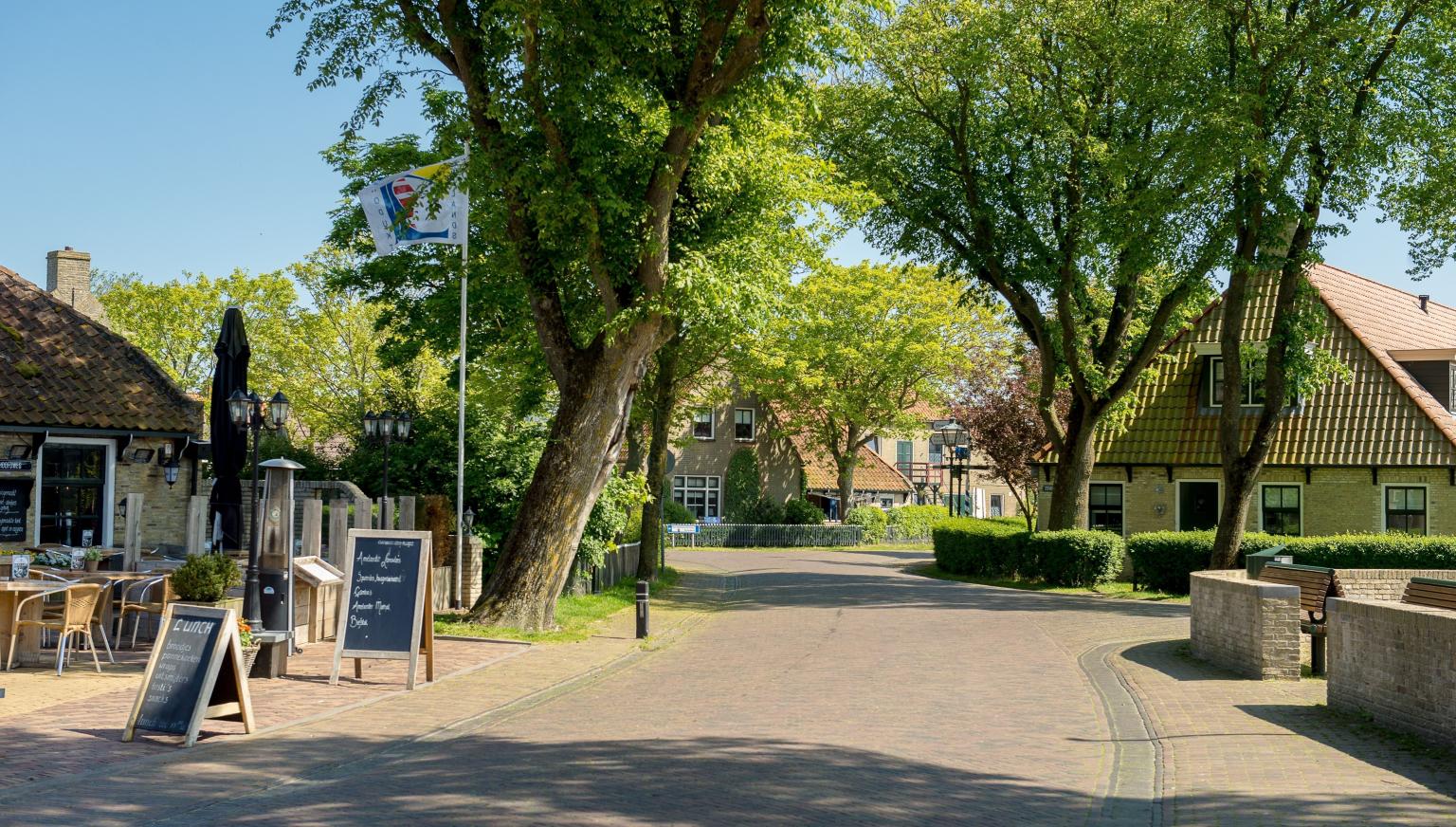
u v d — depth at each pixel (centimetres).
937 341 5369
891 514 6053
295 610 1528
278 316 4725
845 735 988
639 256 1667
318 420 4625
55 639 1433
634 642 1728
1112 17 2553
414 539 1284
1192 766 879
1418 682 977
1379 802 754
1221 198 2486
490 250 2281
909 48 2775
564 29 1470
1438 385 3156
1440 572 2008
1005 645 1697
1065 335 2906
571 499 1778
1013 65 2708
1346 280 3612
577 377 1772
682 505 5500
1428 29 2284
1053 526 3045
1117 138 2767
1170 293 2800
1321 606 1362
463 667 1409
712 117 1714
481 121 1683
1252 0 2330
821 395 5466
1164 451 3203
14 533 1944
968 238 3017
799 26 1539
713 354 3145
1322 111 2262
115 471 2072
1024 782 822
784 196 2003
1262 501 3102
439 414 2669
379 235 2014
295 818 701
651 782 798
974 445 4325
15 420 1912
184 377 4906
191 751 898
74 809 713
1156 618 2098
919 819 711
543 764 861
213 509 1883
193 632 956
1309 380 2586
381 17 1638
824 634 1864
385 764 869
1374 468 2961
